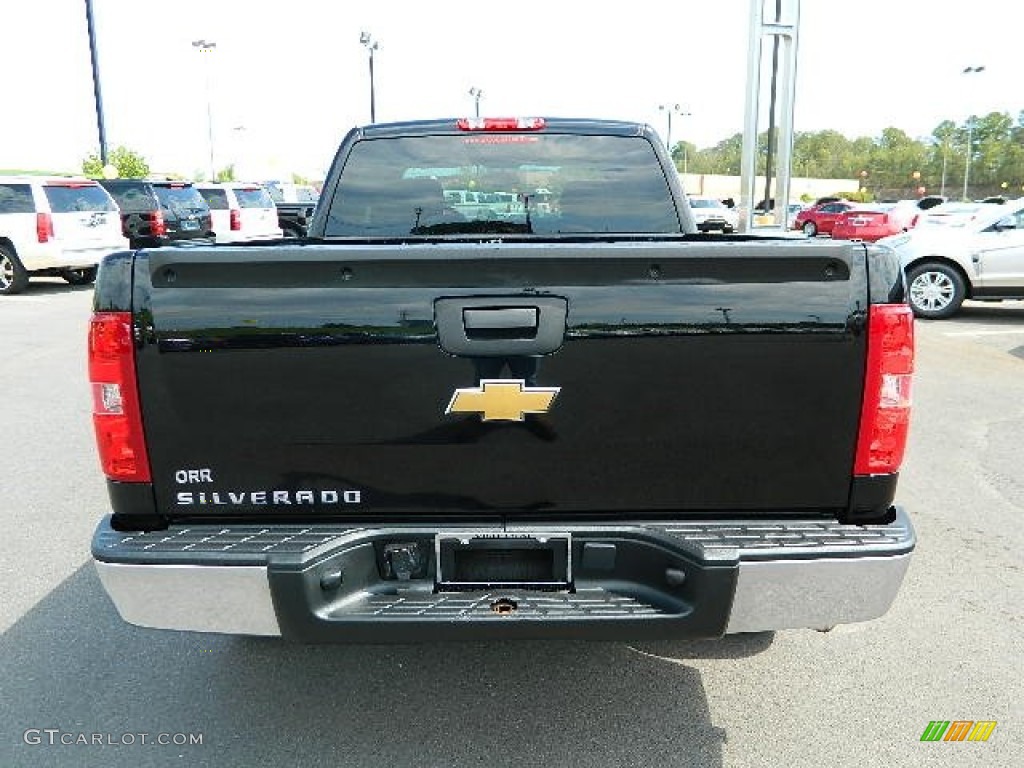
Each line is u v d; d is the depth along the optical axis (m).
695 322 2.30
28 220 15.34
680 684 3.18
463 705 3.03
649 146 4.08
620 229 4.09
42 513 4.98
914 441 6.31
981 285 12.46
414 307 2.31
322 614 2.29
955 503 5.04
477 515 2.43
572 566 2.41
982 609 3.75
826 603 2.34
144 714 2.98
